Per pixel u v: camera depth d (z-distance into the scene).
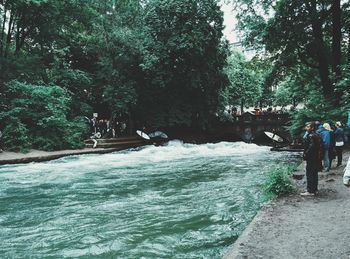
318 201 8.88
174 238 7.47
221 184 13.36
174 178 15.04
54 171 16.94
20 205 10.62
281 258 5.14
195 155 24.30
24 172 16.55
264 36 24.14
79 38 31.92
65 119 25.06
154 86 32.94
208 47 33.75
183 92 34.81
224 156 23.64
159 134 33.16
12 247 7.19
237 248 5.59
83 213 9.64
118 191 12.46
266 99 55.56
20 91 23.83
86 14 30.98
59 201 11.06
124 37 28.81
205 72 33.81
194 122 36.12
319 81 26.89
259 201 10.49
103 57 29.64
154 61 30.16
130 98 29.72
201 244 7.08
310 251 5.44
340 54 24.77
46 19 27.64
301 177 12.25
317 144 9.58
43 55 29.44
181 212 9.53
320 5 24.19
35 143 23.17
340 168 14.34
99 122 30.16
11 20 26.94
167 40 31.55
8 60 24.66
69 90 29.17
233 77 48.56
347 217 7.36
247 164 19.36
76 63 33.25
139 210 9.83
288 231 6.47
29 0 24.33
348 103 20.83
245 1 24.83
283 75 28.78
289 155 23.78
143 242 7.28
